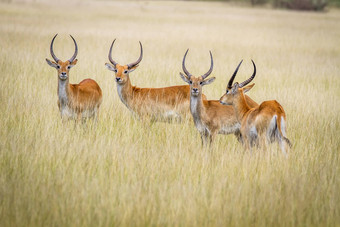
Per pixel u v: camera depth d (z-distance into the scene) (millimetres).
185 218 18000
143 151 25250
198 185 20969
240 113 27188
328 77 51406
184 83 44094
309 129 30219
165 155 24328
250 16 167625
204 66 55719
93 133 28266
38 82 41906
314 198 19641
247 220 17859
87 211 18125
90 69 49406
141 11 171500
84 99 31828
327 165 23359
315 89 44375
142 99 32250
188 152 25266
